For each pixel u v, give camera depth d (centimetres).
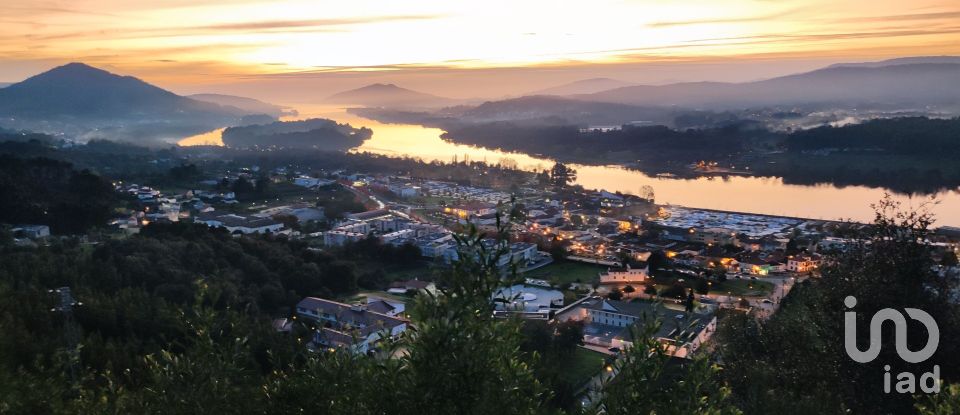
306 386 1080
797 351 2116
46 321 4075
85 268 6266
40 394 1427
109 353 3750
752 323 3438
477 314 930
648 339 976
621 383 953
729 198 16162
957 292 1842
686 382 963
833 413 1700
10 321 3375
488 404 920
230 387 1127
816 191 16775
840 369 1886
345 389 1063
